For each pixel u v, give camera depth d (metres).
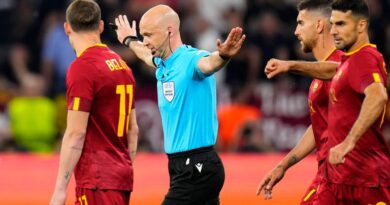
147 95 55.09
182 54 25.61
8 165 44.19
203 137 25.64
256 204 34.81
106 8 57.34
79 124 24.80
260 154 53.66
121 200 25.39
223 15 61.16
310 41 27.08
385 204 25.08
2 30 62.59
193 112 25.53
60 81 58.72
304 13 27.09
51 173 41.97
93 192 25.16
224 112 55.38
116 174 25.28
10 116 56.41
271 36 59.59
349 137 23.70
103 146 25.30
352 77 24.41
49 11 62.38
